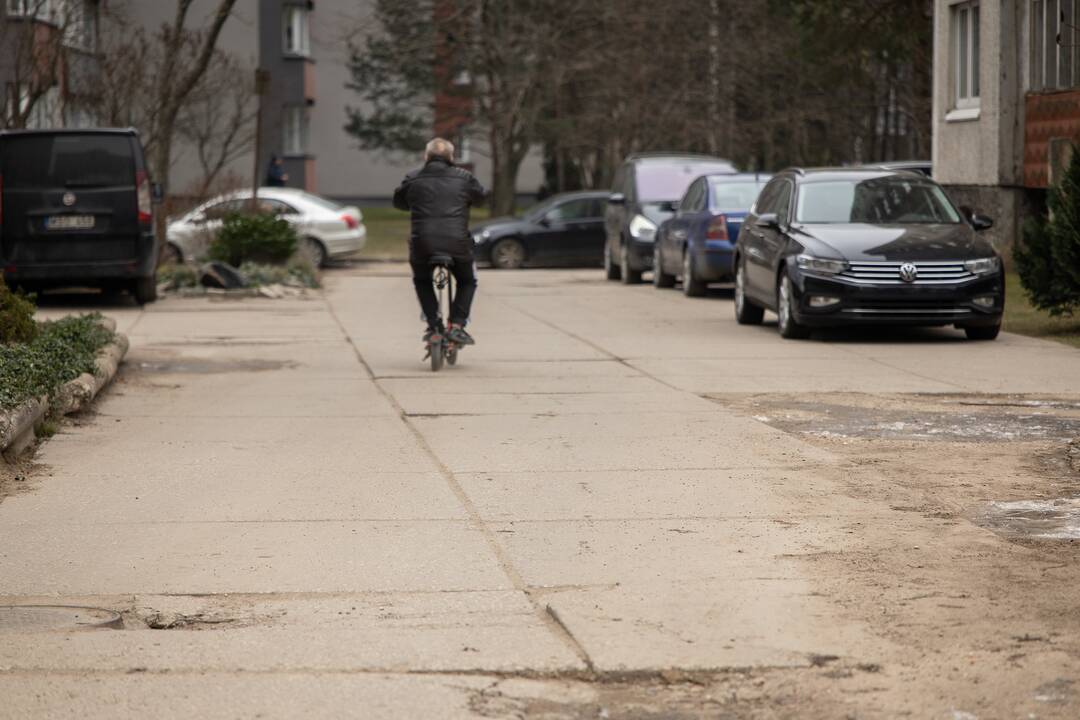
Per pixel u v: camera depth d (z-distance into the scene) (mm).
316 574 10188
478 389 19781
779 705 7539
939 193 27266
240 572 10250
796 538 11062
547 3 68625
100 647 8523
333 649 8461
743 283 29266
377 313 32719
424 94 83312
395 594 9672
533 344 25656
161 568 10359
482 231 53938
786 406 18031
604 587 9750
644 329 28438
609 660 8180
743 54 63938
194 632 8844
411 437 15820
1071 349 24109
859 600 9336
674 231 38969
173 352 24594
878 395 18938
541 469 13930
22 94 47156
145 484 13250
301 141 95188
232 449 15062
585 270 53000
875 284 24734
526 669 8086
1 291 18344
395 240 70062
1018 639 8523
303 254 47219
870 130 65312
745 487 12992
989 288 24906
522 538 11180
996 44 39000
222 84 58969
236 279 37875
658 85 66375
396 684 7852
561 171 81125
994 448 14922
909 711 7422
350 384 20391
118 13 53375
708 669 8047
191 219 47094
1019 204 39688
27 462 14219
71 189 32594
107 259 32875
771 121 63875
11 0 42406
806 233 26062
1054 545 10797
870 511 11953
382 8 74500
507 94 72125
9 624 9055
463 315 22297
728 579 9898
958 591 9523
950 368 21750
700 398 18750
